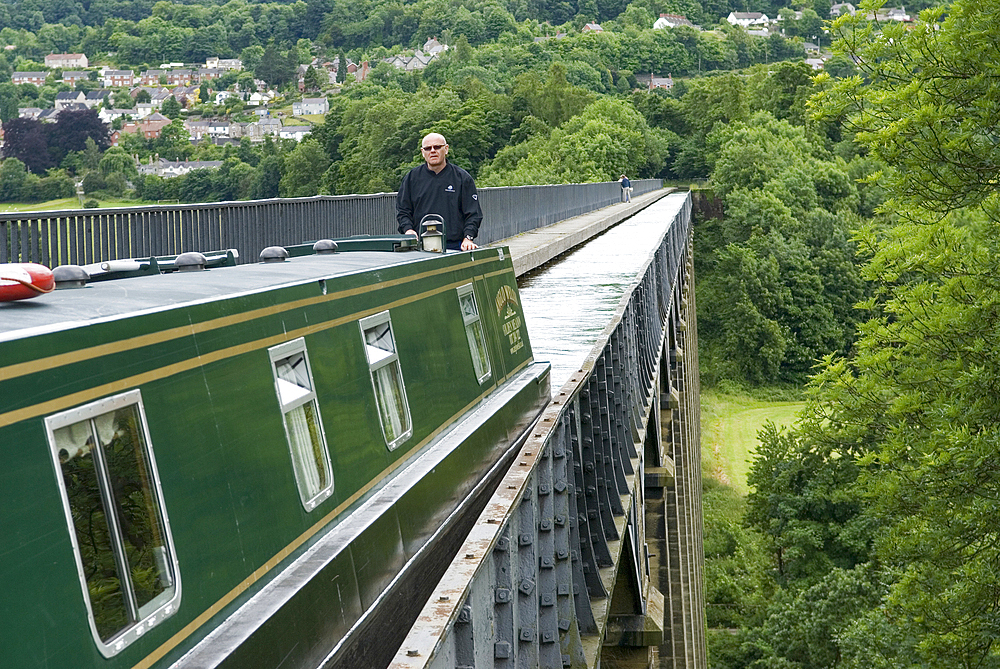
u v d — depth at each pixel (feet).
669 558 70.28
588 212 190.70
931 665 50.29
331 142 426.51
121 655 10.75
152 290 14.58
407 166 380.78
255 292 15.34
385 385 20.52
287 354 16.03
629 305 47.09
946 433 48.16
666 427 78.07
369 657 16.60
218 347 13.85
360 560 16.52
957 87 50.60
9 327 10.55
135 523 11.38
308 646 14.29
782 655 102.94
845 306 274.98
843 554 126.41
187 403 12.80
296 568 14.82
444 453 22.35
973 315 53.67
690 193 329.72
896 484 52.85
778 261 277.64
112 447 11.19
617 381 40.70
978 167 51.57
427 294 24.67
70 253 35.06
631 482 40.29
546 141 435.53
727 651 116.37
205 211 43.57
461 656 13.98
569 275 88.48
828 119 57.67
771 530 132.98
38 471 9.95
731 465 187.42
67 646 9.95
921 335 56.18
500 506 17.38
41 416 10.10
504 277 34.37
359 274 20.06
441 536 21.18
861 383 60.44
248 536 13.74
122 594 10.95
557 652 21.49
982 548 50.96
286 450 15.29
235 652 12.19
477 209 33.37
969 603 49.52
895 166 54.54
